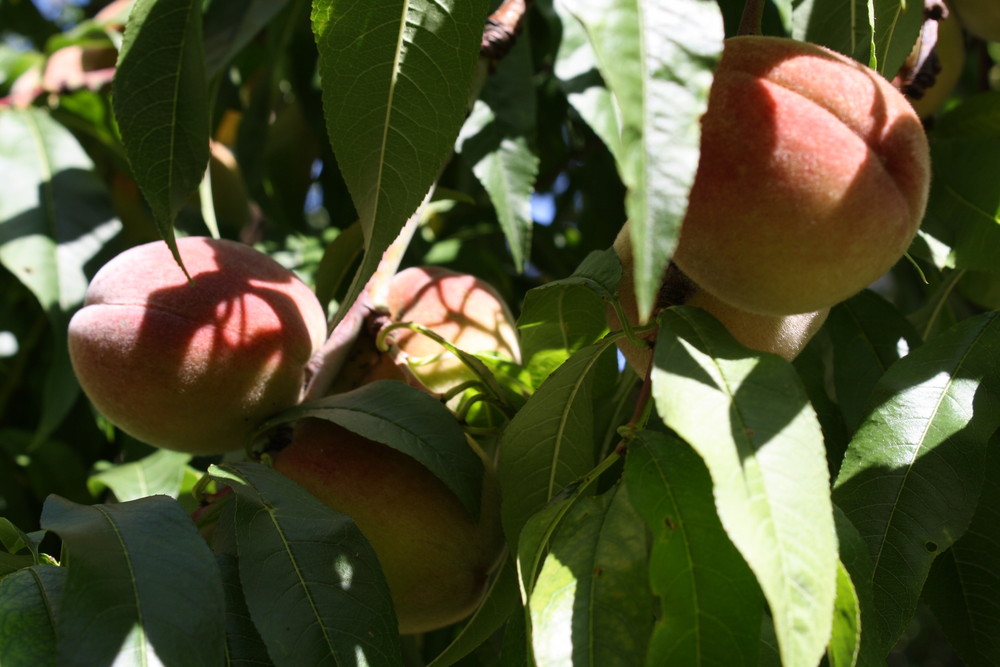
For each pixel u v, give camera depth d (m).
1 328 0.72
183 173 0.42
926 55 0.52
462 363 0.51
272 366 0.47
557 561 0.37
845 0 0.49
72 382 0.59
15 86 0.76
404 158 0.41
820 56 0.38
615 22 0.31
